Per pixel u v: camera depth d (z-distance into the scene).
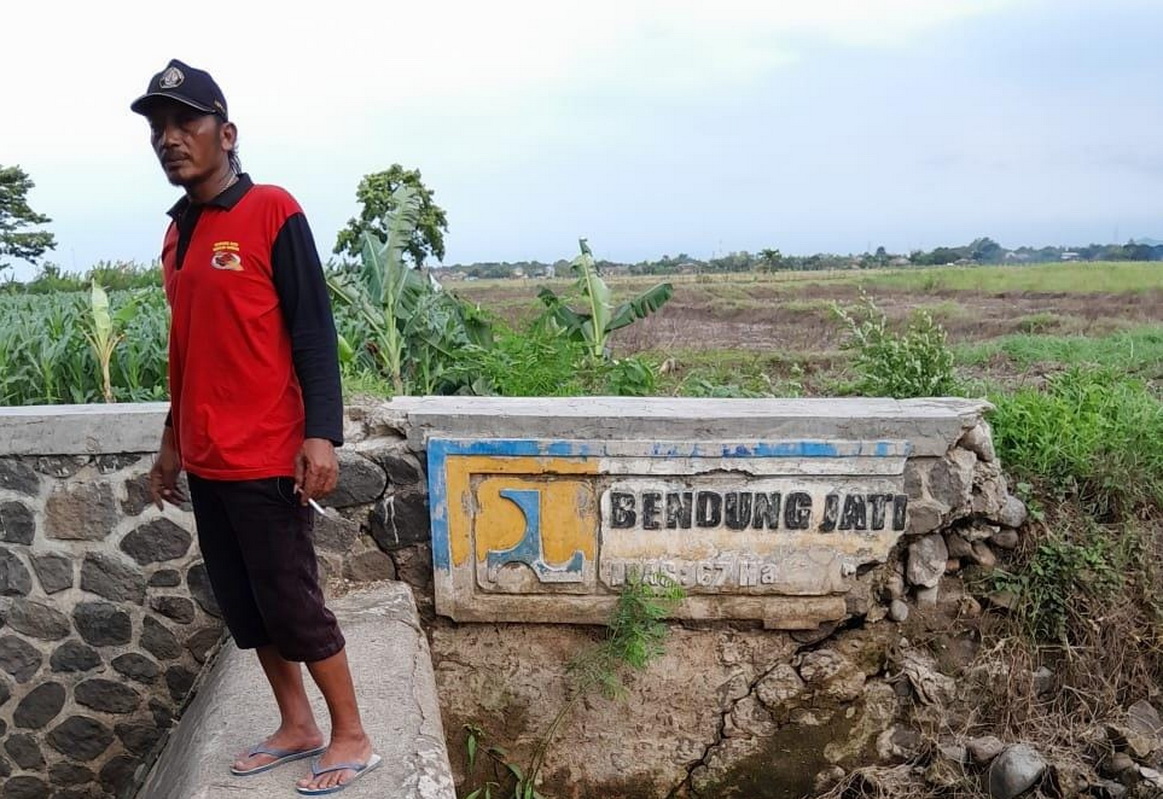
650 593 4.25
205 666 4.40
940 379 6.02
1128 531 4.73
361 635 3.83
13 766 4.58
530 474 4.20
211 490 2.57
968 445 4.42
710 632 4.41
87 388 6.34
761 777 4.47
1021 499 4.74
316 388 2.48
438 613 4.36
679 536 4.25
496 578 4.29
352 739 2.84
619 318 7.88
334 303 8.12
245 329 2.44
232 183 2.51
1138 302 18.94
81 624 4.44
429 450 4.17
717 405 4.40
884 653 4.47
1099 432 5.03
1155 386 8.19
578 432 4.16
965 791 4.23
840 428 4.18
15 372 6.11
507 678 4.45
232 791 2.78
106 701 4.52
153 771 3.69
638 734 4.47
